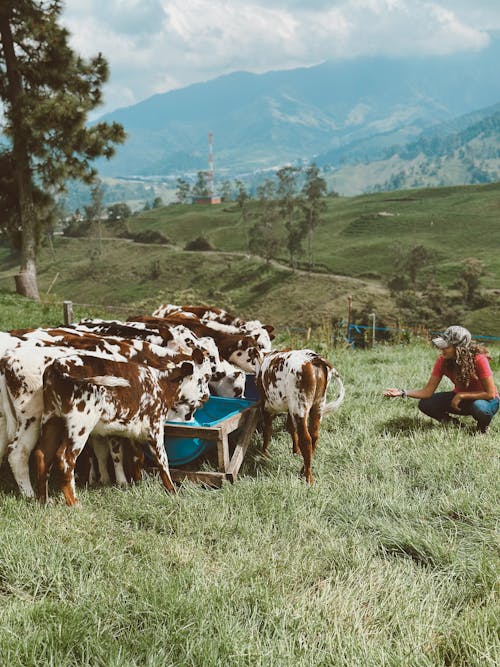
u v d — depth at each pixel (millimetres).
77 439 5277
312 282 123812
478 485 5723
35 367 5441
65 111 26703
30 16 27656
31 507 5086
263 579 4105
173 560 4402
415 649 3426
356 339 17281
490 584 4109
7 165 30828
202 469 6297
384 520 5082
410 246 143625
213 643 3381
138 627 3682
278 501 5363
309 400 6066
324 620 3672
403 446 6867
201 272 144750
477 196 190625
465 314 91500
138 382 5645
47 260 173875
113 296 140875
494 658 3385
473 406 7230
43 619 3588
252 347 8250
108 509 5289
